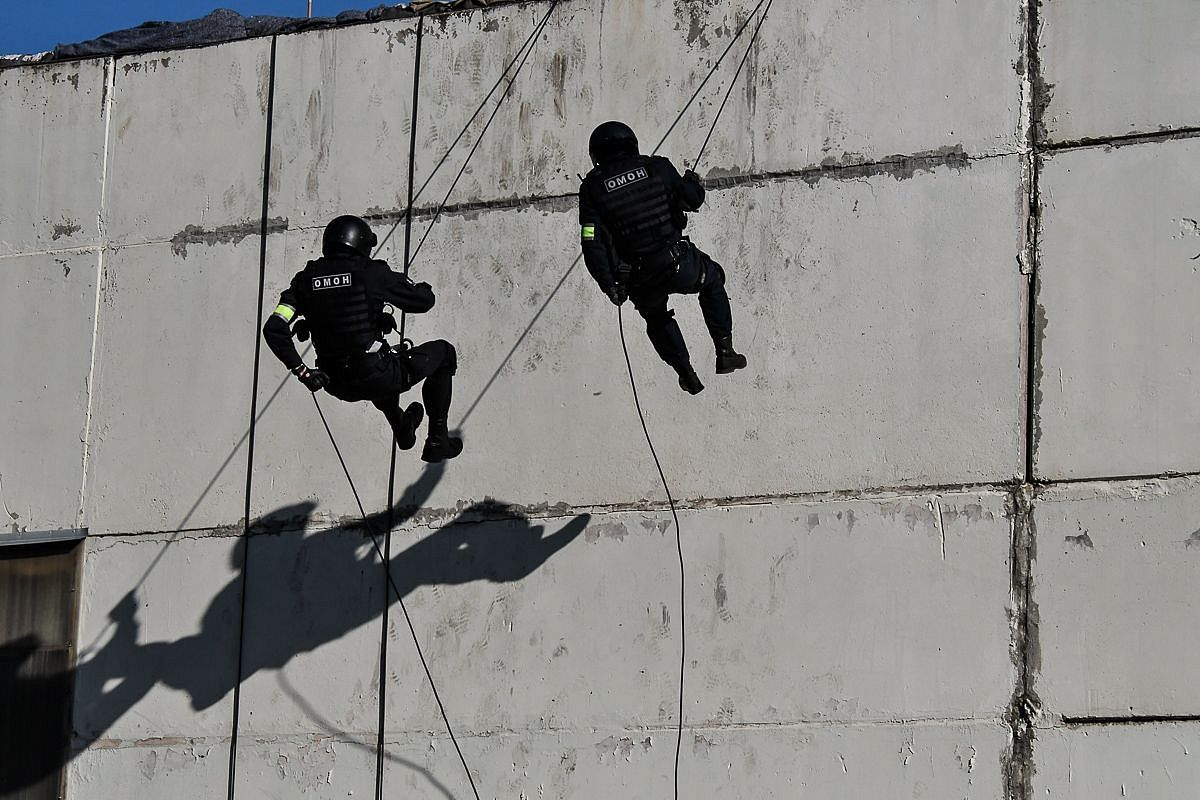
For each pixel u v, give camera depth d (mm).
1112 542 11852
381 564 13344
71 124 14945
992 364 12352
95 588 13977
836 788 11938
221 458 13891
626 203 11258
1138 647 11641
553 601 12875
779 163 13102
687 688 12422
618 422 13062
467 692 12891
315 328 11688
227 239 14281
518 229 13609
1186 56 12445
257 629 13500
